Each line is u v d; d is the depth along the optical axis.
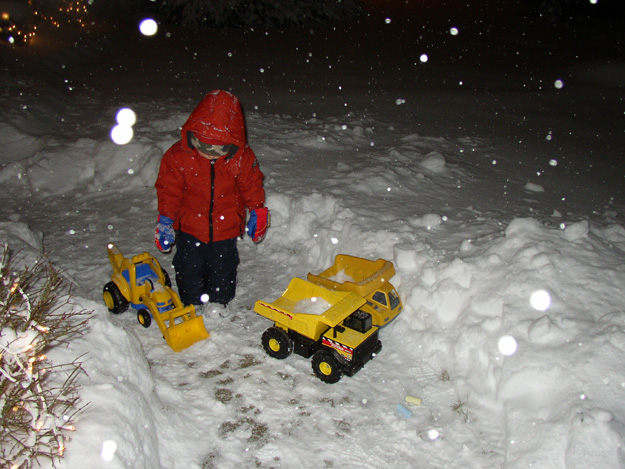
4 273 3.22
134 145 7.32
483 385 3.82
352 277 4.69
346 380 4.00
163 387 3.74
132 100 9.92
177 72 13.23
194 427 3.52
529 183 7.30
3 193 6.79
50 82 10.78
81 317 3.49
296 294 4.33
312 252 5.55
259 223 4.41
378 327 4.14
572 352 3.56
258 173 4.38
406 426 3.57
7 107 8.41
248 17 21.38
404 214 5.91
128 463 2.76
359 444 3.46
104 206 6.51
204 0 20.88
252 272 5.39
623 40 21.91
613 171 8.35
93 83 11.47
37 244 5.16
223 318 4.69
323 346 4.05
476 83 14.50
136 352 3.67
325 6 23.66
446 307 4.39
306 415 3.67
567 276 4.21
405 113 10.95
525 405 3.45
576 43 21.22
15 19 12.94
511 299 4.09
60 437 2.64
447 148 8.77
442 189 6.88
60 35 14.92
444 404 3.78
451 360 4.08
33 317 2.93
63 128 8.36
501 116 11.45
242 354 4.24
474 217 5.97
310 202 6.05
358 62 16.31
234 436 3.48
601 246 4.71
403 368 4.14
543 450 3.11
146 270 4.58
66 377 3.01
